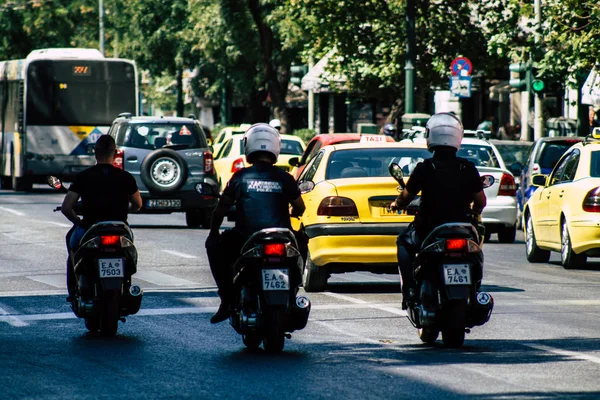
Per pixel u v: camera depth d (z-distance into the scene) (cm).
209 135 9381
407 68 6281
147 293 2819
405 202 2042
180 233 4631
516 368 1816
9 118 7538
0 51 12988
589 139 3706
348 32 7281
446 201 1997
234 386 1673
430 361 1881
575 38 4666
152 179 4809
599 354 1959
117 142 4875
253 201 1961
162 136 4888
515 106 9331
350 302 2678
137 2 11762
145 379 1734
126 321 2366
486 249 4212
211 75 11844
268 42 9656
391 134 6341
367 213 2784
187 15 11462
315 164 3002
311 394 1609
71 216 2153
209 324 2327
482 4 7419
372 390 1634
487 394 1606
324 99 12388
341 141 4312
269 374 1766
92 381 1723
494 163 4562
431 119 2033
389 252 2773
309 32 7831
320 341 2109
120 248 2123
